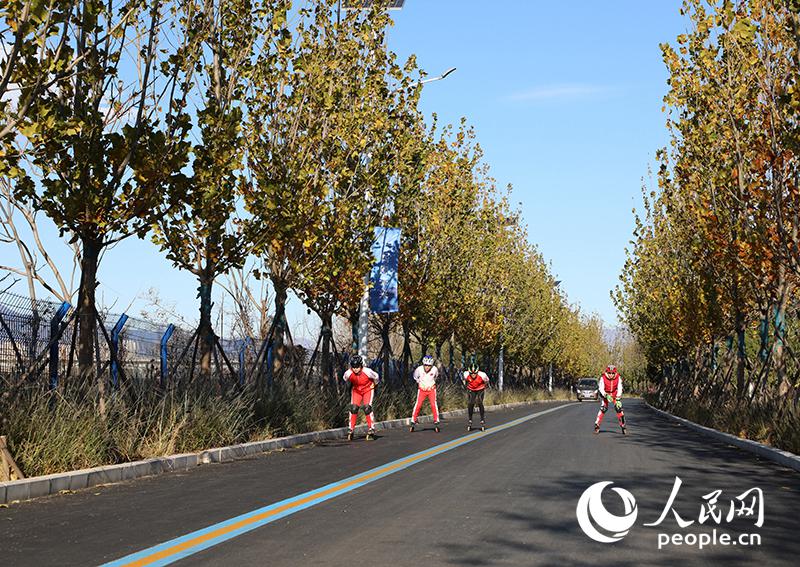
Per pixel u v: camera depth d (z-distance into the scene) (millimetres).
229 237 17562
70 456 12359
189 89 15477
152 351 19109
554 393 90812
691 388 40406
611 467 14773
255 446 17609
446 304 36031
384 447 19156
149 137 14523
